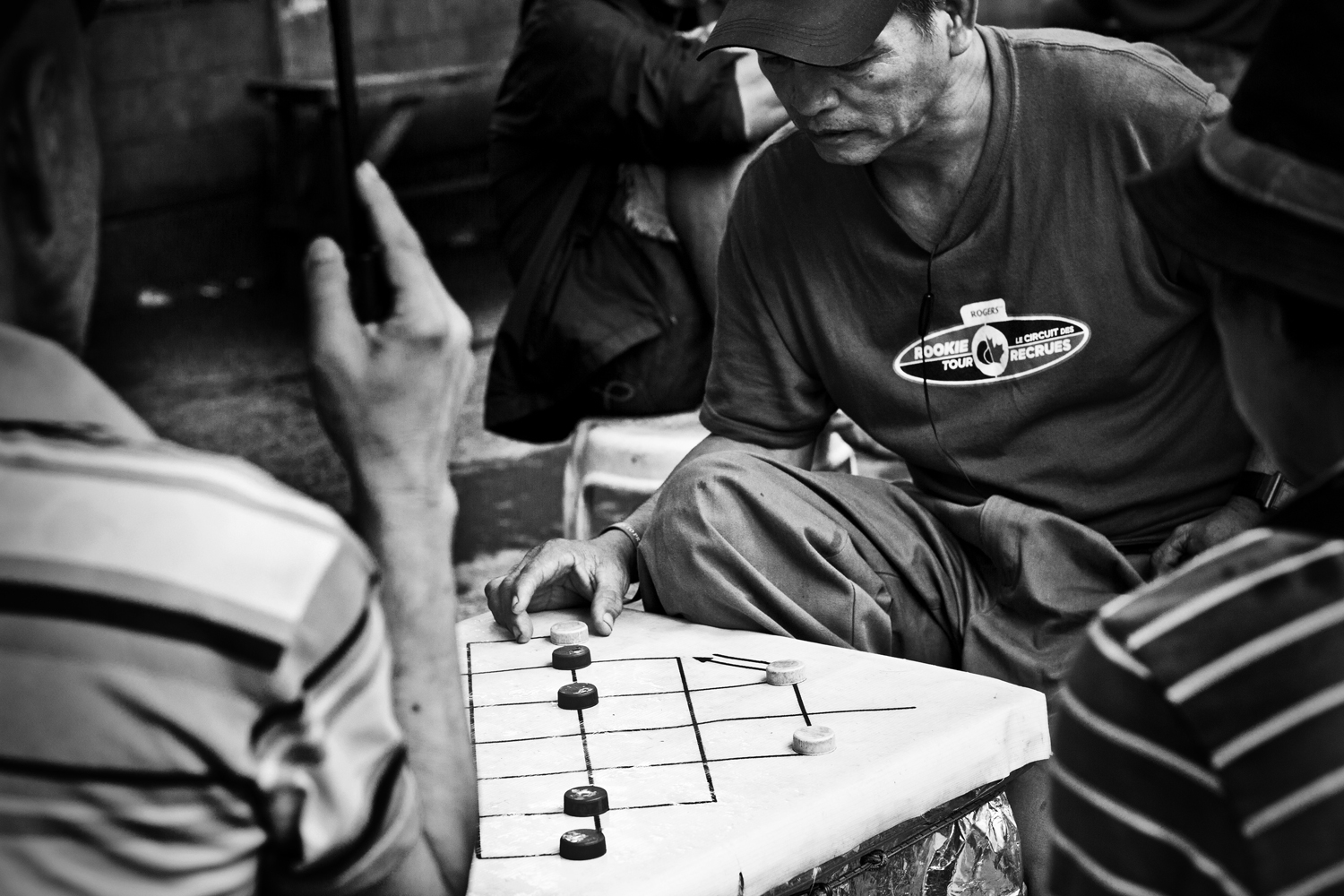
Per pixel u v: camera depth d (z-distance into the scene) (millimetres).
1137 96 2154
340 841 1004
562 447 5016
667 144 3182
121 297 6629
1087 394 2281
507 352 3375
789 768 1713
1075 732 986
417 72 7359
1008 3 5980
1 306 985
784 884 1592
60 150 1013
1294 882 887
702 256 3252
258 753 955
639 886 1480
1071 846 992
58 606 904
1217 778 910
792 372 2477
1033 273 2240
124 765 916
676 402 3307
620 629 2234
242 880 991
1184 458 2293
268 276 6980
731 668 2041
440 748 1153
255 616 934
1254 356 1018
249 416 5387
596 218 3309
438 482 1160
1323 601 912
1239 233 977
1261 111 988
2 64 964
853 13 2035
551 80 3236
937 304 2312
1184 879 940
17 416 951
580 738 1836
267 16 6988
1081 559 2291
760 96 3154
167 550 927
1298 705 895
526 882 1495
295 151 6816
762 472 2309
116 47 6582
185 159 6828
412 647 1150
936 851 1763
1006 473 2348
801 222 2377
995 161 2201
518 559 4203
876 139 2129
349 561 993
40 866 919
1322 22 961
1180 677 925
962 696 1884
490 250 7289
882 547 2324
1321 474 1033
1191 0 5605
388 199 1144
